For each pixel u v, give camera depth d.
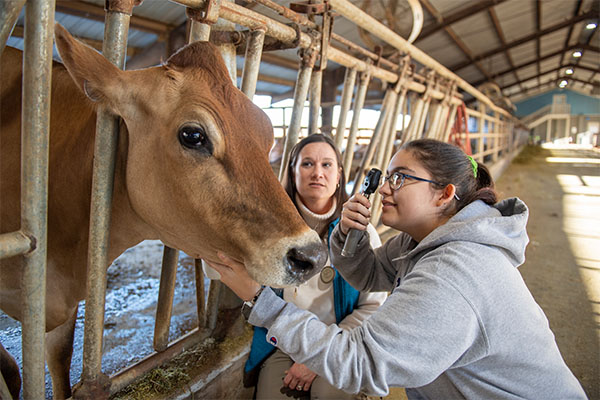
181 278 3.39
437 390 1.23
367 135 7.97
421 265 1.11
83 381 1.32
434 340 1.00
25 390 1.09
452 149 1.26
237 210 1.13
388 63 3.01
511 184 9.48
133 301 2.89
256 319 1.21
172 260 1.63
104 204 1.22
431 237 1.17
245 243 1.14
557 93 35.47
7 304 1.42
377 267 1.61
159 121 1.15
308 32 2.00
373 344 1.03
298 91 2.09
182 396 1.59
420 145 1.27
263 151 1.21
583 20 11.88
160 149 1.16
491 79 15.81
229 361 1.82
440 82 4.78
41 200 0.99
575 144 31.92
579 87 33.41
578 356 2.54
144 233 1.41
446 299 1.01
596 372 2.37
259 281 1.12
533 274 3.87
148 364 1.65
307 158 1.76
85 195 1.33
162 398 1.54
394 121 3.45
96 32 5.31
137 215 1.35
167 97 1.15
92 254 1.25
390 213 1.30
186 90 1.15
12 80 1.36
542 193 8.41
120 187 1.32
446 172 1.23
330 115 7.77
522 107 36.59
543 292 3.46
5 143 1.32
